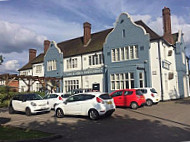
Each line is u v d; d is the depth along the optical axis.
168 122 9.46
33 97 14.52
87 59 25.31
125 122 9.81
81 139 6.88
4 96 20.33
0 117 12.83
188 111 12.69
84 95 11.54
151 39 20.27
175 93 22.73
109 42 23.03
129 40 21.45
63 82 27.27
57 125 9.59
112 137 6.98
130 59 21.19
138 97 14.73
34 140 6.68
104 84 22.75
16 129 8.59
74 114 11.53
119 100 15.54
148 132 7.57
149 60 20.00
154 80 19.91
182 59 25.73
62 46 31.67
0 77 21.77
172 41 24.66
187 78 28.94
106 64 22.95
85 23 27.84
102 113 10.55
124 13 22.17
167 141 6.29
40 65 32.00
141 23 23.95
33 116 12.95
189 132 7.46
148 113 12.39
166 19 24.39
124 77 20.38
